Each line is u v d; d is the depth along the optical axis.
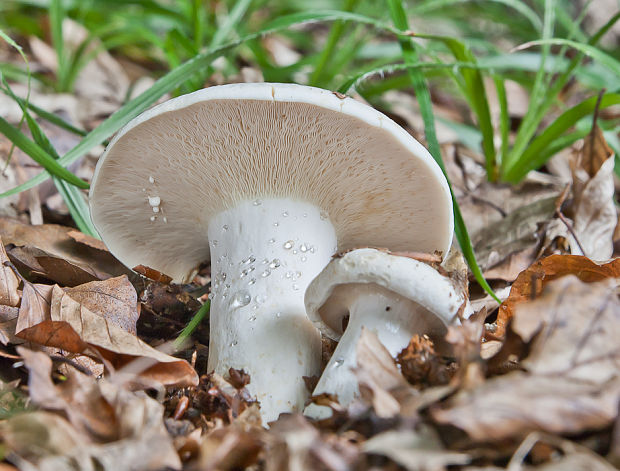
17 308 0.26
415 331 0.24
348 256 0.23
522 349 0.21
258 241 0.25
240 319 0.25
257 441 0.20
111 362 0.24
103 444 0.20
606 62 0.33
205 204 0.27
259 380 0.24
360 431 0.20
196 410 0.23
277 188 0.26
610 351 0.20
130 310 0.26
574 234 0.31
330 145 0.24
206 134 0.24
